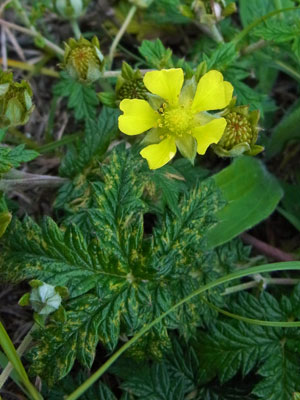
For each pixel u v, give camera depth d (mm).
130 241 58
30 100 60
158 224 62
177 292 60
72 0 74
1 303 74
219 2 69
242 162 75
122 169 60
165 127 60
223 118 57
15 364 52
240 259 71
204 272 63
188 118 59
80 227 63
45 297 53
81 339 56
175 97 60
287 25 72
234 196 72
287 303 64
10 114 60
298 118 77
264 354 62
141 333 53
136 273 58
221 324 63
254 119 60
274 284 72
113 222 58
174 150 60
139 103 60
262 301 64
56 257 57
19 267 57
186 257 59
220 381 62
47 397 62
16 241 58
